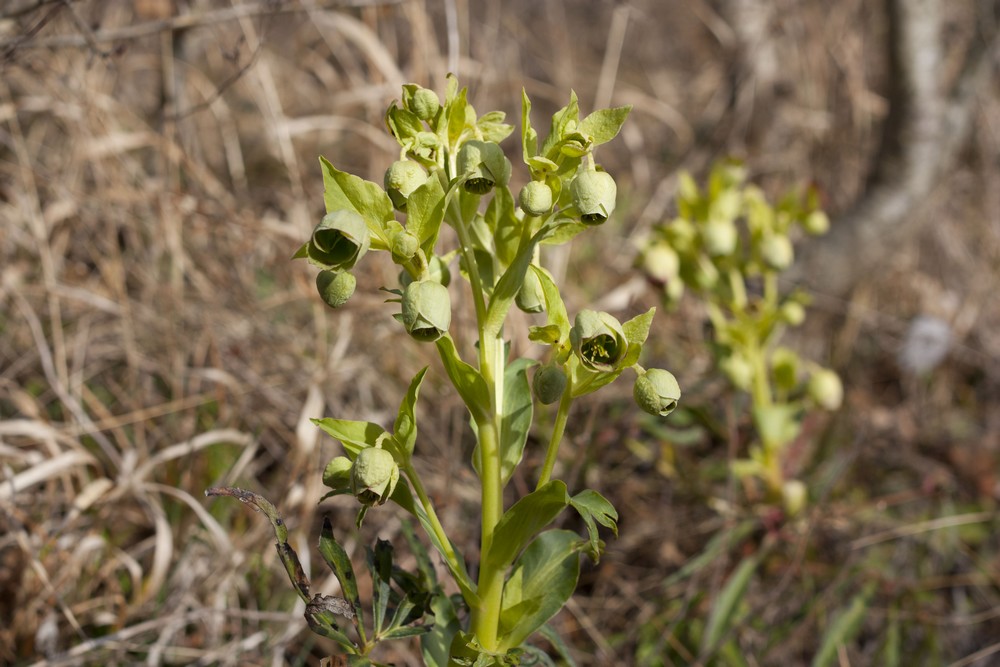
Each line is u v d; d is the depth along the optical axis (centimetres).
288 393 160
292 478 138
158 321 164
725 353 157
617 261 211
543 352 164
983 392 209
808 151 252
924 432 191
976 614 158
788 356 158
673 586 146
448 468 141
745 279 203
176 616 127
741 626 140
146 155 208
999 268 234
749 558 145
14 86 193
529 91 235
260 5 154
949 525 164
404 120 100
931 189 212
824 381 154
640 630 142
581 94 274
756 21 266
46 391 157
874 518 161
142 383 159
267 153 222
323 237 93
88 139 165
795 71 260
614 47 236
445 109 99
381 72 188
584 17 338
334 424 99
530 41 274
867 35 265
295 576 99
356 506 146
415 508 101
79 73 170
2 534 136
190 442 139
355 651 100
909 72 206
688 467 166
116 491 135
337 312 167
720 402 180
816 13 253
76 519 135
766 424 151
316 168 222
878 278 227
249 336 166
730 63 271
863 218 214
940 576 160
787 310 152
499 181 98
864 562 154
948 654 151
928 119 207
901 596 151
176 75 200
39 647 127
